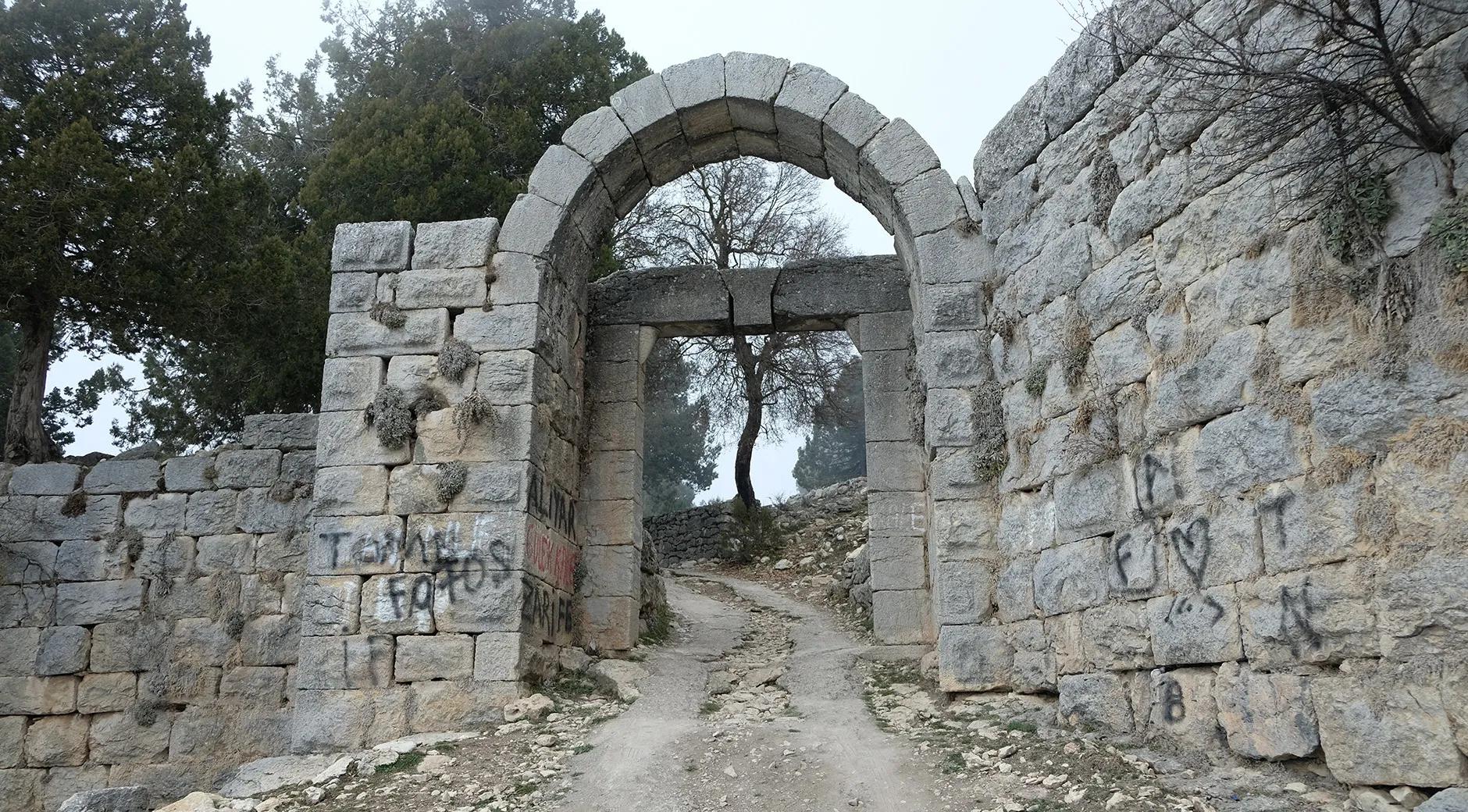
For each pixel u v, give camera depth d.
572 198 11.59
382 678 10.09
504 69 24.94
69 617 13.00
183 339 17.72
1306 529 6.41
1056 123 9.59
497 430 10.75
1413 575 5.70
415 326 11.11
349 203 21.45
